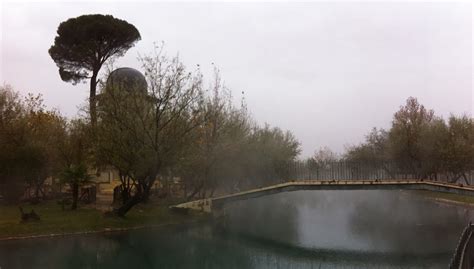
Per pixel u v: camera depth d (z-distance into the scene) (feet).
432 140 203.10
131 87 121.19
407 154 214.07
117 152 110.63
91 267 77.36
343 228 127.44
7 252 83.61
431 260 88.89
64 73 196.54
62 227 102.17
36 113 160.97
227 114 148.36
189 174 138.41
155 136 109.70
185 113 118.83
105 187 174.40
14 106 139.33
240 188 169.48
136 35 196.34
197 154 129.70
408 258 90.89
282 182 140.97
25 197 142.72
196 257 90.17
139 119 111.45
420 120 227.20
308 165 137.69
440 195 213.87
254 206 194.70
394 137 224.53
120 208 113.91
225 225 127.54
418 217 149.79
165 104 112.16
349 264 86.84
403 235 115.96
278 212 169.17
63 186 152.15
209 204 134.51
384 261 88.33
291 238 111.75
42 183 140.67
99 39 188.55
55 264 77.05
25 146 124.98
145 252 90.94
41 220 104.37
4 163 122.42
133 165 109.19
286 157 195.11
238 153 146.41
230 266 84.58
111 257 84.99
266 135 188.75
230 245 102.17
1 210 119.03
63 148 126.62
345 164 134.31
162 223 116.78
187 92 121.08
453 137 199.41
